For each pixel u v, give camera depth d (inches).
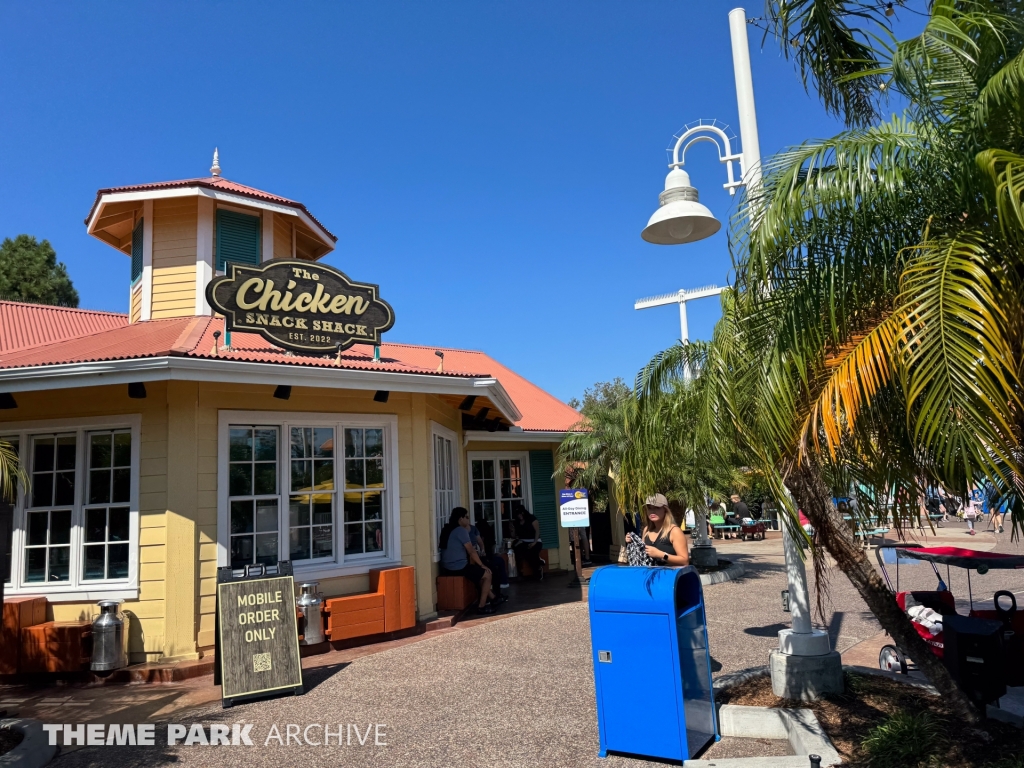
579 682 269.7
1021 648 228.7
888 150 138.7
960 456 115.7
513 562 601.6
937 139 138.9
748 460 183.6
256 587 281.6
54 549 338.0
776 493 146.5
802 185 139.7
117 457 340.8
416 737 219.5
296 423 368.5
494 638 355.3
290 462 365.7
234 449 350.9
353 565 375.6
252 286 373.7
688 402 225.1
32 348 433.1
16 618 308.5
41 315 544.4
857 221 142.3
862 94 191.6
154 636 319.9
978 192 130.9
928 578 528.1
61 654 303.0
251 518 351.3
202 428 339.0
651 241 266.4
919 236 146.0
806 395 141.9
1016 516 169.3
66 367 312.3
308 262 394.9
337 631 342.6
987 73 138.0
